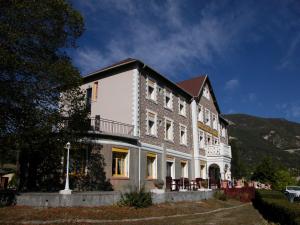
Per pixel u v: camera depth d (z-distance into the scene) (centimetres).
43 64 1591
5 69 1477
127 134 2516
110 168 2253
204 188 2828
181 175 3256
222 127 4803
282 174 5328
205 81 4050
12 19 1499
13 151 1806
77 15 1738
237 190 3212
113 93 2734
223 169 3700
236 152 5494
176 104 3325
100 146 2241
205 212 1981
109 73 2809
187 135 3488
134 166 2464
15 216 1361
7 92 1491
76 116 1888
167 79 3052
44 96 1694
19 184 2261
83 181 2138
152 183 2656
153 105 2858
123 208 1680
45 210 1474
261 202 2212
